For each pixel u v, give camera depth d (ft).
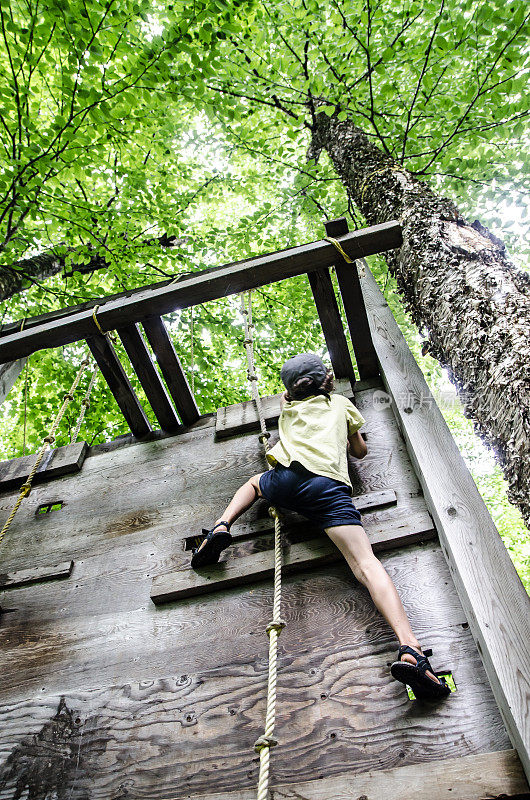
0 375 11.57
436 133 16.12
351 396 10.39
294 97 19.97
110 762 6.58
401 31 15.14
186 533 9.21
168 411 11.45
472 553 6.63
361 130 17.99
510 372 6.29
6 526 9.08
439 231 9.75
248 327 10.91
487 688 6.03
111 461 11.17
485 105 15.79
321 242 9.88
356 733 6.07
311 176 20.34
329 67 15.42
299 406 8.76
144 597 8.43
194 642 7.61
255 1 13.69
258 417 10.34
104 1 11.57
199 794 5.99
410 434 8.57
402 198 12.12
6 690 7.73
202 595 8.18
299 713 6.42
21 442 22.30
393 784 5.30
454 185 17.95
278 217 22.47
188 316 22.97
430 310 8.84
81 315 10.48
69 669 7.77
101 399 22.11
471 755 5.40
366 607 7.29
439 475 7.78
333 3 14.79
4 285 15.02
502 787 5.00
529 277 7.83
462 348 7.50
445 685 6.01
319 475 7.63
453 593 7.02
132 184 17.51
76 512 10.27
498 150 18.67
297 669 6.86
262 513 8.98
